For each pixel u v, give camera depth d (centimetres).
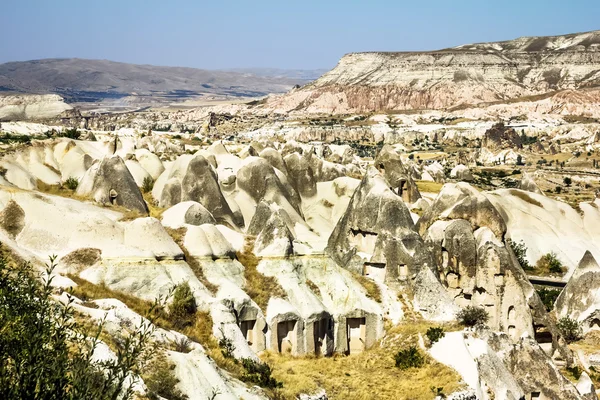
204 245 4988
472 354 4603
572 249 8550
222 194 7212
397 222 5678
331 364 4744
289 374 4381
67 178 8138
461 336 4728
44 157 8381
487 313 5353
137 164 8256
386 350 4925
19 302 2525
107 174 6256
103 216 4866
